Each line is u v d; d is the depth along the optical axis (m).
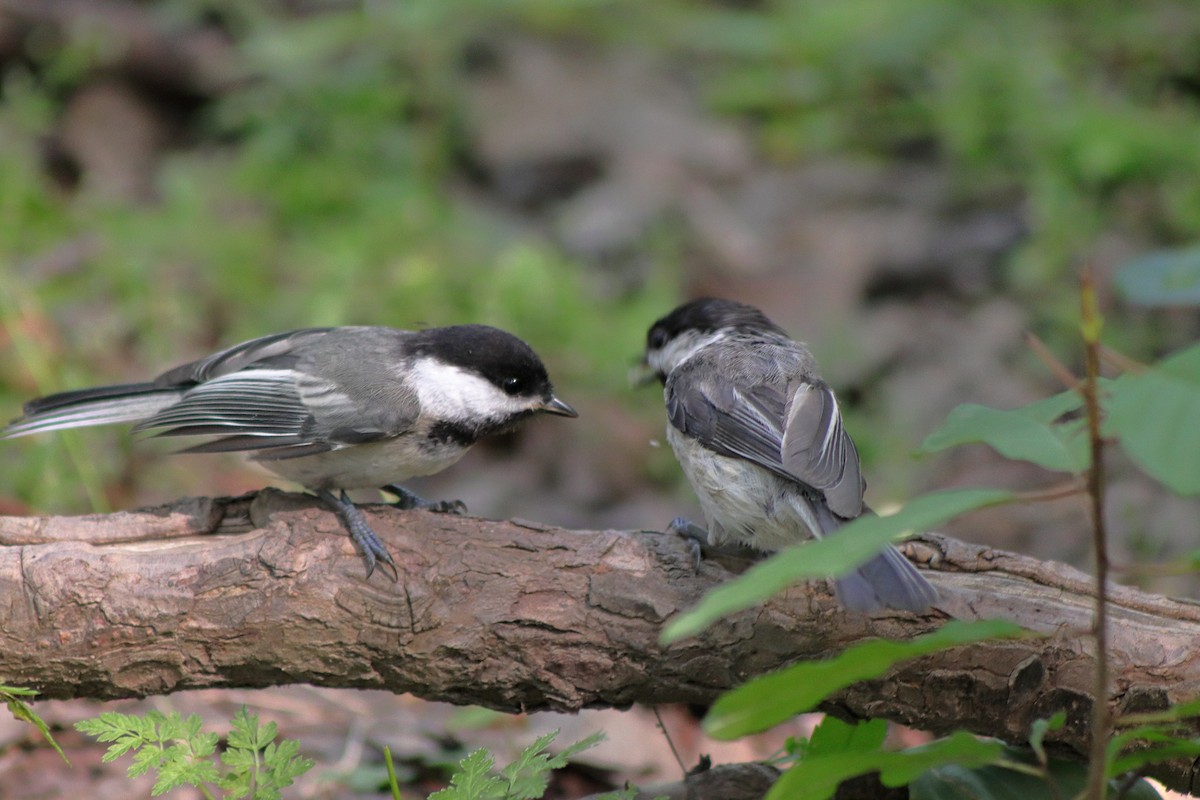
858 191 15.77
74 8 15.17
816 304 14.13
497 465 12.05
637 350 12.84
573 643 6.01
